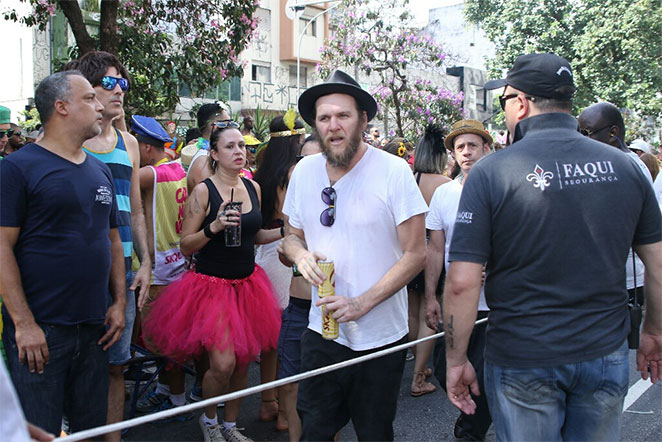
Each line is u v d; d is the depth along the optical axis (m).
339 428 2.82
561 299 2.19
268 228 4.18
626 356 2.29
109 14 8.49
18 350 2.61
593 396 2.26
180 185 4.52
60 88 2.68
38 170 2.64
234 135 3.81
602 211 2.20
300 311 3.50
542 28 19.03
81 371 2.91
